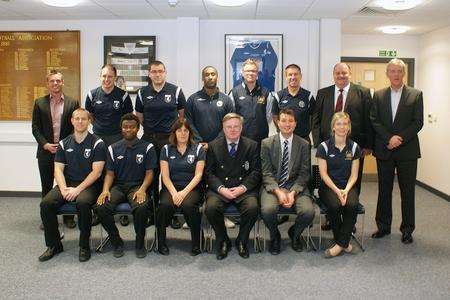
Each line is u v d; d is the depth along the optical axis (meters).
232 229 4.11
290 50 5.14
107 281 2.93
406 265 3.21
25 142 5.30
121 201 3.44
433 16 4.83
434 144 5.86
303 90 3.95
